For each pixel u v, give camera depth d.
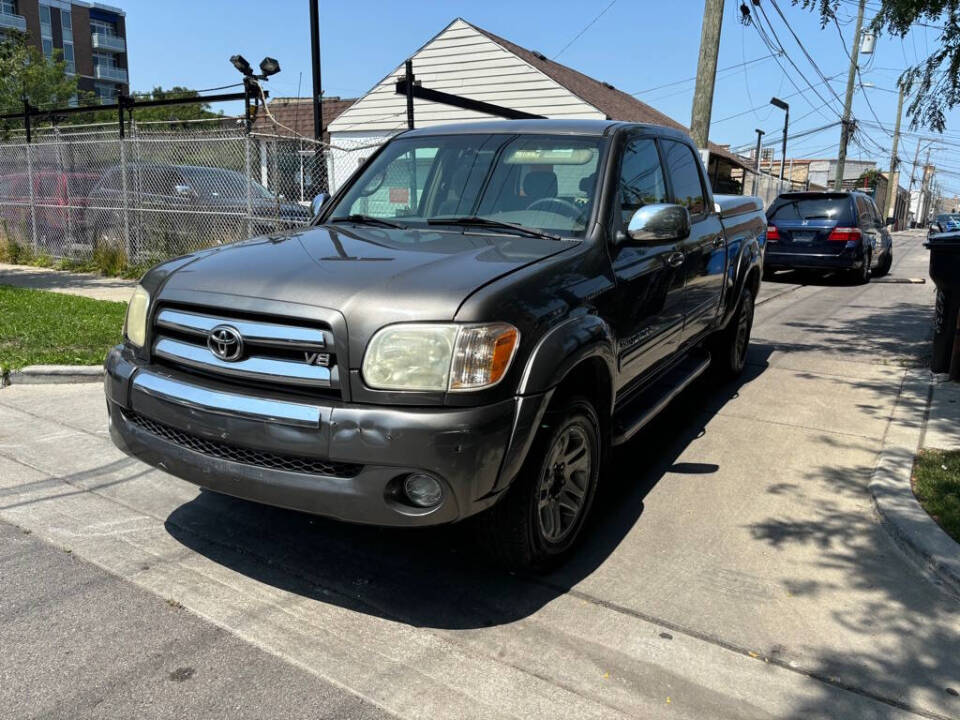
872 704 2.61
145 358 3.36
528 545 3.20
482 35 19.72
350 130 21.53
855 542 3.76
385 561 3.51
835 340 8.80
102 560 3.43
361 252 3.36
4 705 2.48
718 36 12.20
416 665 2.75
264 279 3.06
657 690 2.65
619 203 3.99
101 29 73.38
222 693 2.56
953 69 7.39
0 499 4.04
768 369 7.35
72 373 6.23
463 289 2.88
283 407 2.84
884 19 7.59
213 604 3.11
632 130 4.45
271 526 3.82
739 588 3.33
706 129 12.50
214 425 2.96
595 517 4.03
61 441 4.93
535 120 4.55
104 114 34.19
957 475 4.35
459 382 2.75
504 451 2.85
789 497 4.30
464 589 3.28
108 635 2.87
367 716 2.47
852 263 13.77
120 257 12.30
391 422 2.72
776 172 45.88
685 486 4.46
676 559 3.58
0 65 19.12
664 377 5.11
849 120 31.06
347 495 2.81
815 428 5.52
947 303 6.56
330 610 3.09
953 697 2.65
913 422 5.51
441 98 11.62
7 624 2.92
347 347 2.79
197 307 3.13
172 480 4.36
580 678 2.70
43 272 12.77
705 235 5.27
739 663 2.81
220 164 12.23
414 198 4.27
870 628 3.04
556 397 3.21
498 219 3.92
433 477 2.75
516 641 2.91
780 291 13.47
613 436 3.93
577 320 3.23
